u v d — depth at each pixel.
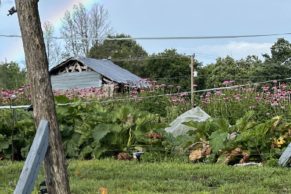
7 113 10.88
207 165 8.77
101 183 7.18
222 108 13.35
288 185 6.97
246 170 8.05
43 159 3.73
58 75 34.56
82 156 10.34
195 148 9.79
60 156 4.08
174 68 42.47
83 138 10.37
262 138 9.27
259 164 8.92
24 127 10.80
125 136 10.38
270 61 34.88
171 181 7.32
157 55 45.16
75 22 52.88
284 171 8.00
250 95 13.44
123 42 55.62
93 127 10.47
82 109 10.89
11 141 10.68
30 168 3.45
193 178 7.65
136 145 10.31
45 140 3.61
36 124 4.09
